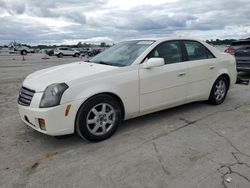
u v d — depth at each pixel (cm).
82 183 279
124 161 323
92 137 375
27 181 286
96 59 484
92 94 362
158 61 407
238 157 327
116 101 395
